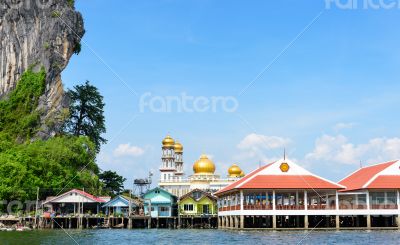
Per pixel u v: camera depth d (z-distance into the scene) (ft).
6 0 502.79
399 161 318.04
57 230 313.32
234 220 316.60
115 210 372.58
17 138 452.35
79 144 416.05
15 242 215.51
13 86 492.13
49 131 461.78
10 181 359.05
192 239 235.81
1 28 499.10
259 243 207.31
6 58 493.77
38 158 381.81
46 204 360.48
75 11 523.70
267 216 311.47
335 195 306.14
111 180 479.41
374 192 313.12
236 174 530.68
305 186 296.51
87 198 359.05
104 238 245.86
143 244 213.87
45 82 485.15
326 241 213.87
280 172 302.86
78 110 502.79
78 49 530.68
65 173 388.78
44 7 508.94
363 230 286.87
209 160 515.91
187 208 388.98
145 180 447.01
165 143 576.61
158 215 376.27
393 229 295.28
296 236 240.53
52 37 501.97
